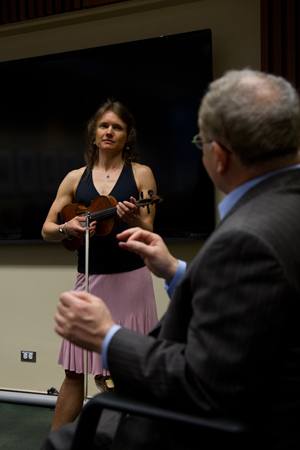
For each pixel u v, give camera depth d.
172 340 0.96
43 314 3.29
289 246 0.81
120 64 3.12
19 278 3.36
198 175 2.95
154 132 3.04
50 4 3.23
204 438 0.88
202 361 0.80
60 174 3.25
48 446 1.13
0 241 3.34
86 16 3.26
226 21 3.01
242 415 0.82
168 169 3.02
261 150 0.90
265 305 0.77
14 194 3.35
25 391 3.26
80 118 3.20
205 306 0.82
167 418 0.83
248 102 0.89
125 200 2.29
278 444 0.83
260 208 0.87
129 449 0.96
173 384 0.84
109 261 2.21
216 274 0.82
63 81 3.24
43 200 3.28
